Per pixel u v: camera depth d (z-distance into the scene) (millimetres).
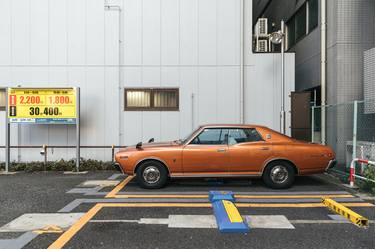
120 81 11367
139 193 7441
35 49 11328
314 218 5629
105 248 4418
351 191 7574
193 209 6172
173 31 11367
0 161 11320
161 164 7820
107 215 5816
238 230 4953
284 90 11172
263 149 7711
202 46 11359
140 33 11375
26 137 11297
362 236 4824
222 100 11336
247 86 11375
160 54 11375
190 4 11367
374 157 8945
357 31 10609
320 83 11773
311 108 11367
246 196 7141
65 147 11203
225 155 7695
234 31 11352
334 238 4750
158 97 11414
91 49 11344
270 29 18016
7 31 11297
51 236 4828
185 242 4617
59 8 11312
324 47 11359
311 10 12773
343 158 10469
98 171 10406
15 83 11328
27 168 10430
